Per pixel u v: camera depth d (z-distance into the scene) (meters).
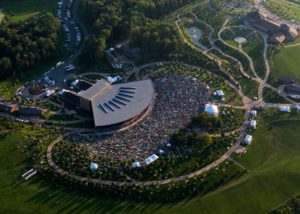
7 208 193.38
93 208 194.50
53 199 198.25
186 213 194.88
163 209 196.00
